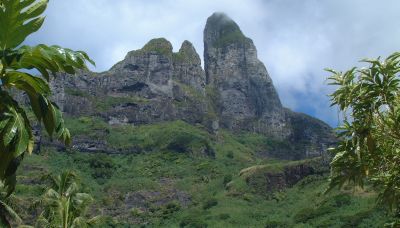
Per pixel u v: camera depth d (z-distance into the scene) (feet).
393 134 36.86
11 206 105.70
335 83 38.81
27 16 21.61
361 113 37.81
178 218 390.21
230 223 359.05
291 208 374.84
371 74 36.94
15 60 21.38
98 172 477.77
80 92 629.51
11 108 21.61
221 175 502.38
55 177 141.69
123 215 399.85
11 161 22.66
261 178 434.71
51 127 23.70
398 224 39.17
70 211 128.98
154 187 450.30
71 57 22.27
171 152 554.46
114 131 598.75
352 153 38.27
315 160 431.84
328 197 338.34
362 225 261.65
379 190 40.78
